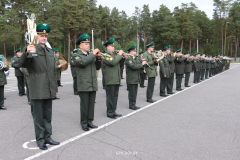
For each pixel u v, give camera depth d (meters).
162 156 3.06
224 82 12.07
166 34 59.16
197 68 11.95
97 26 54.97
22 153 3.17
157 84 11.52
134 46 5.80
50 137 3.56
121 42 67.69
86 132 4.07
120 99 7.39
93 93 4.28
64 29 53.91
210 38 78.19
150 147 3.36
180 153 3.15
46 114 3.49
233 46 69.81
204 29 77.38
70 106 6.29
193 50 62.91
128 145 3.45
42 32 3.22
